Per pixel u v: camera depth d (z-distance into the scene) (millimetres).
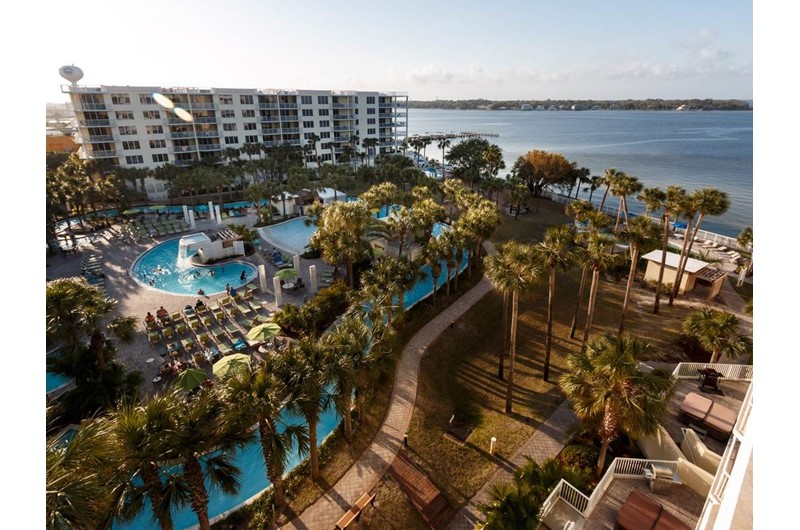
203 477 14867
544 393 25578
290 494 18141
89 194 53062
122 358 27375
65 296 20906
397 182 74938
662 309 36531
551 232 26328
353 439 21219
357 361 19359
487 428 22500
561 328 33656
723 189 106500
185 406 14055
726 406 21234
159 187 76938
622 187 47625
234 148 87688
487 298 37969
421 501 17500
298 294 37219
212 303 34750
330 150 105812
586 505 15281
